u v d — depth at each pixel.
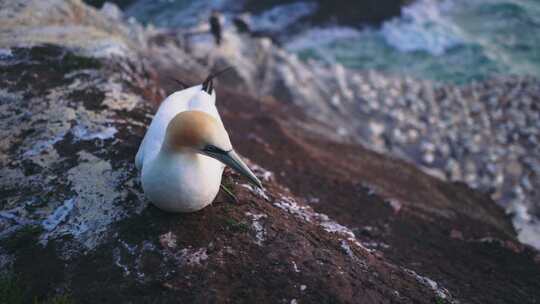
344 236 6.59
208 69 20.41
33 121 7.98
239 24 25.11
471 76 24.52
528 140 19.45
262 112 16.88
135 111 8.54
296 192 10.20
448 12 29.38
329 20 28.19
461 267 8.49
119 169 6.79
